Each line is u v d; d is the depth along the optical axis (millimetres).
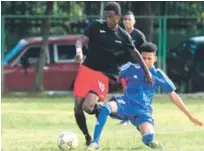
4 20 48531
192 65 48250
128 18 25531
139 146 18844
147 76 17516
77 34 50969
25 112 32750
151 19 48281
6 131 24141
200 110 35094
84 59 18734
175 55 48281
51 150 18062
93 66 18484
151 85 17625
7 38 48969
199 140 20812
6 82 48500
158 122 28094
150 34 48250
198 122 17734
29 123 27484
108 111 17344
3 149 18281
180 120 29109
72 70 49344
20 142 20297
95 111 18406
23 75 48750
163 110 34938
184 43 48438
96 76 18469
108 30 18453
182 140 20766
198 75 48344
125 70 17719
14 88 48625
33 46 49250
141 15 50438
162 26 48281
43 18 48094
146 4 50219
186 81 48406
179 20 48594
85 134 19000
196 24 48656
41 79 48000
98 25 18453
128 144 19438
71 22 51031
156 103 40250
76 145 18078
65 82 49344
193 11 52312
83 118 18953
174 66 48250
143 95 17609
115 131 24000
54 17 48031
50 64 49281
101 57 18422
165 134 22766
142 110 17562
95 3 56594
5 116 30281
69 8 56781
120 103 17562
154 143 17641
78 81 18641
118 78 18750
